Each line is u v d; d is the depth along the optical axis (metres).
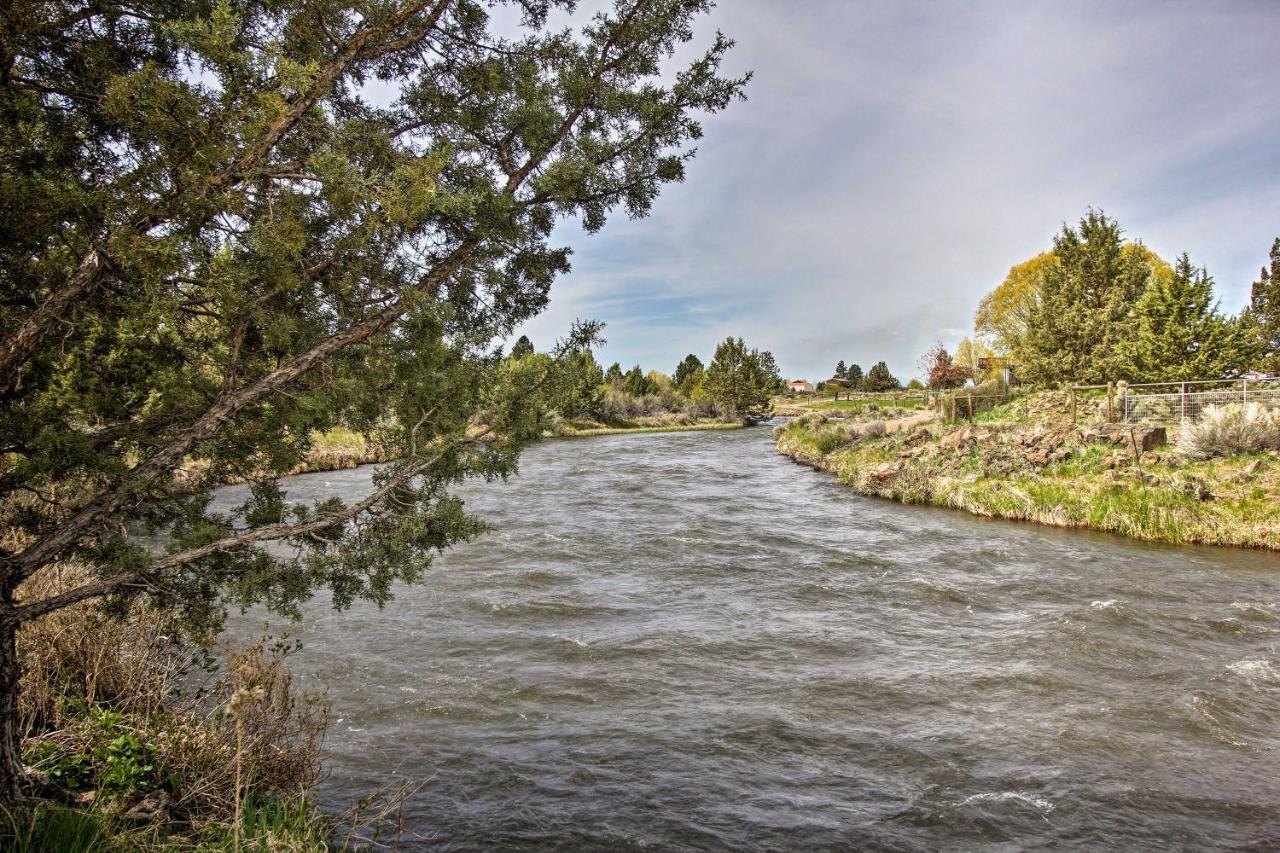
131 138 4.05
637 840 5.27
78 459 3.72
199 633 4.56
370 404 4.91
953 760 6.48
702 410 73.50
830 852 5.16
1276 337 34.91
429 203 4.41
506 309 5.96
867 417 41.66
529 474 29.27
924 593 11.84
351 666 8.61
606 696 7.87
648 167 5.80
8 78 3.83
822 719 7.31
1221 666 8.51
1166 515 15.47
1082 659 8.79
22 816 3.45
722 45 5.44
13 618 3.57
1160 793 5.90
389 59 5.33
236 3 4.46
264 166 4.29
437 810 5.58
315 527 4.52
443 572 13.26
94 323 3.84
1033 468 20.47
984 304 53.44
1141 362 32.62
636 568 13.59
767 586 12.37
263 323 4.25
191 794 4.36
